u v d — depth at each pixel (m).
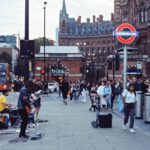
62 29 182.38
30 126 19.14
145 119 20.94
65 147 14.00
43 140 15.51
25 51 19.66
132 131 17.44
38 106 21.58
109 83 27.97
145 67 67.19
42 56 106.69
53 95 59.72
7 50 166.88
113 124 20.62
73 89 43.91
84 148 13.79
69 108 32.34
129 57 67.69
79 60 108.06
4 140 15.52
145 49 69.44
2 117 18.22
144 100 21.70
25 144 14.61
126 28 24.27
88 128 19.06
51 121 22.06
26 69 19.69
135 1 76.69
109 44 169.12
